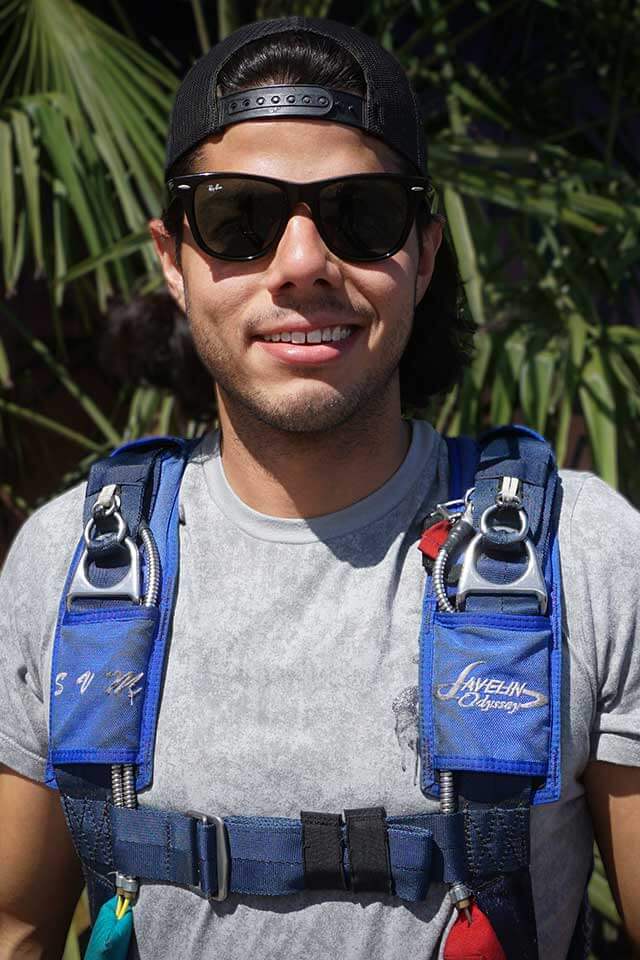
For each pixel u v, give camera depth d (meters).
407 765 0.82
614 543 0.85
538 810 0.83
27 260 2.60
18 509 2.52
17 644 0.94
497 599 0.83
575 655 0.83
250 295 0.85
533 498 0.86
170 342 1.78
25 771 0.94
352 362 0.86
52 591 0.92
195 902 0.84
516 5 2.63
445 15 2.24
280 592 0.87
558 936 0.87
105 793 0.86
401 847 0.80
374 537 0.88
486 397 2.12
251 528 0.89
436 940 0.81
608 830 0.85
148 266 1.92
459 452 0.94
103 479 0.94
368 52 0.88
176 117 0.92
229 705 0.85
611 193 2.28
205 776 0.84
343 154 0.85
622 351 1.92
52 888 0.97
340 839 0.81
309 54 0.86
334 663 0.84
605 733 0.83
